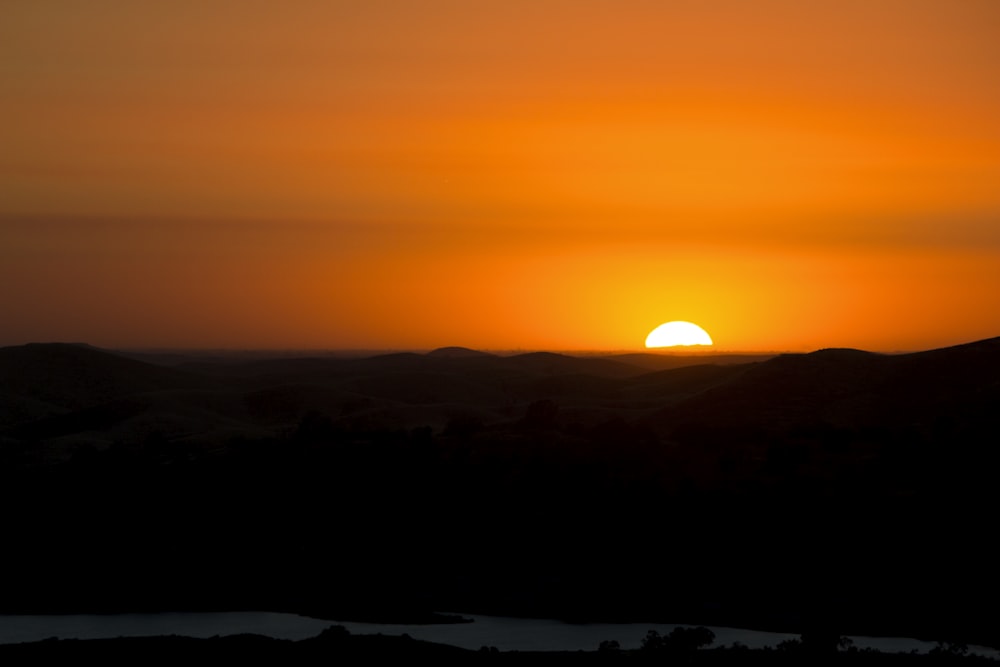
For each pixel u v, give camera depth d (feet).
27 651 570.05
